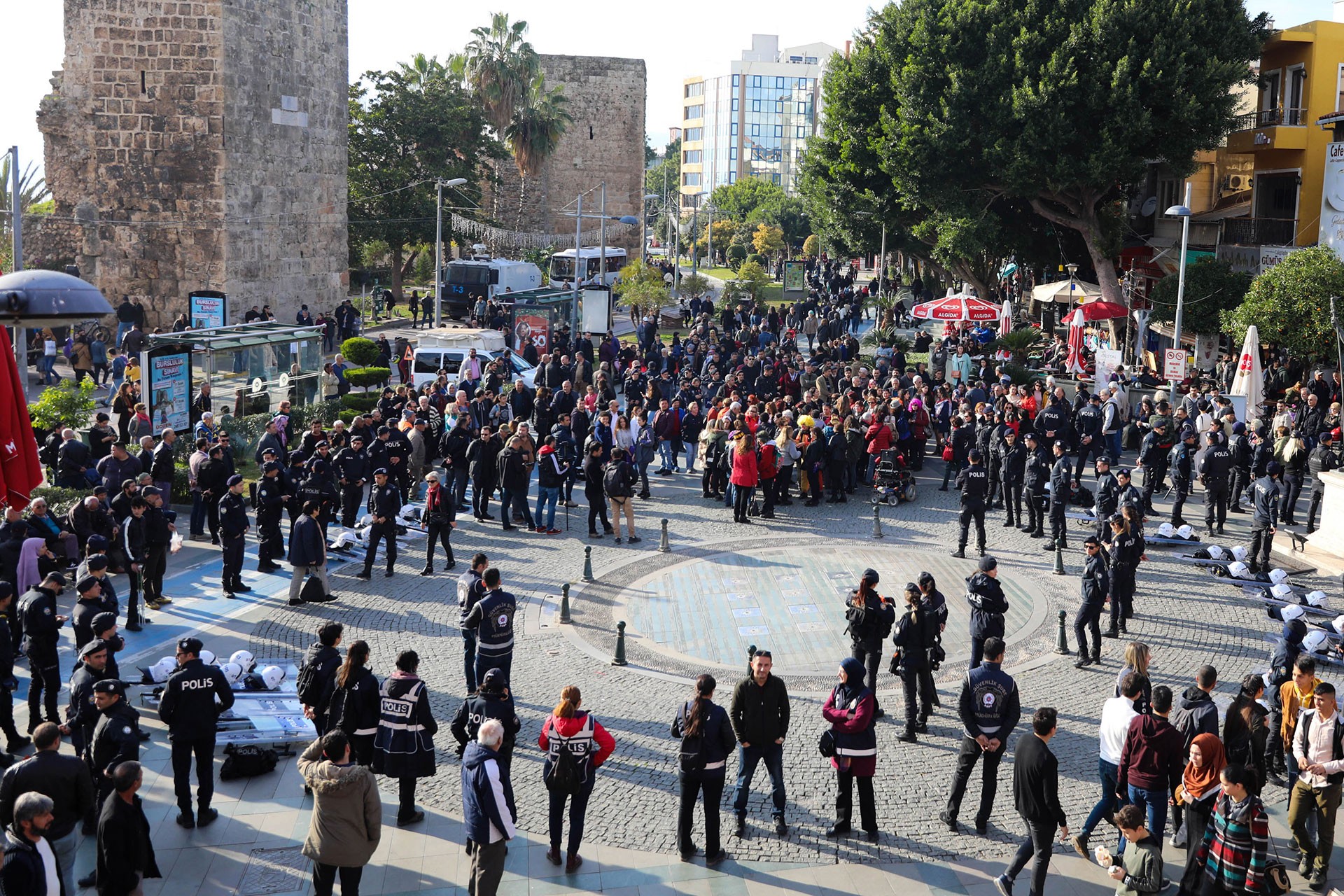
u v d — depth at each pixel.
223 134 41.81
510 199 78.44
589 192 81.38
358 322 48.22
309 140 47.00
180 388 26.30
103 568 13.80
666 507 26.08
